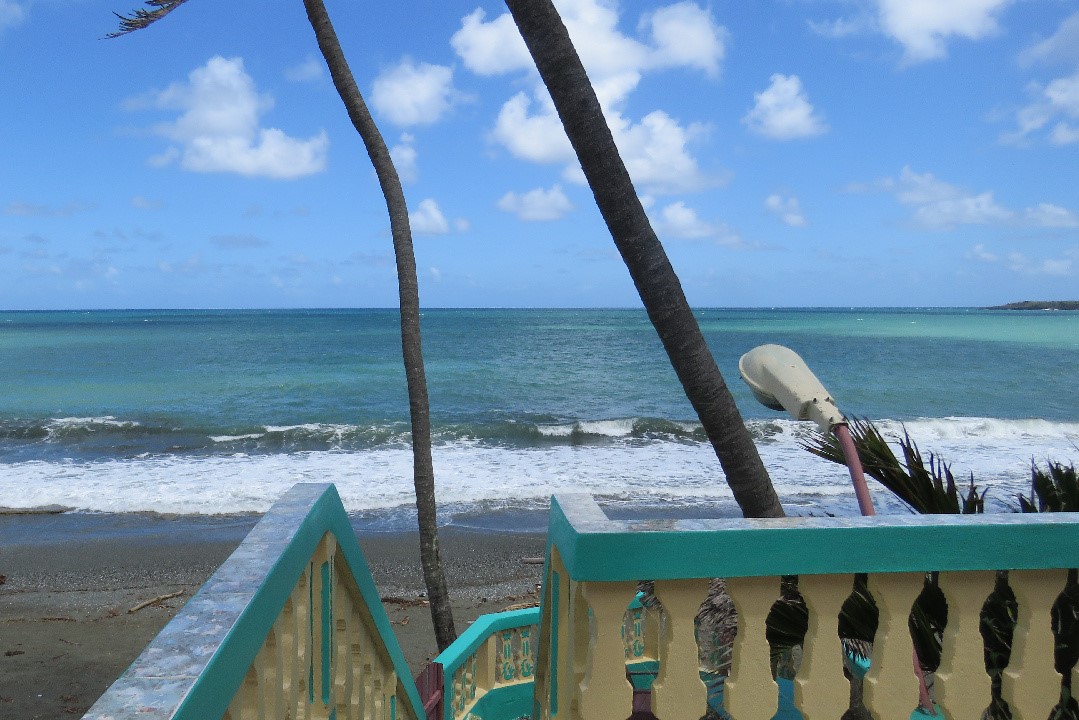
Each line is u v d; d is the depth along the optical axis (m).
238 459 20.86
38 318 166.50
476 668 5.33
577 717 1.84
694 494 16.62
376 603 2.75
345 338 76.12
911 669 1.83
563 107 3.23
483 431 24.66
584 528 1.71
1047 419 28.42
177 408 31.12
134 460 20.77
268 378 41.09
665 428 25.34
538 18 3.20
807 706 1.82
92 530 14.10
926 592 2.38
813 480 17.36
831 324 116.25
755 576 1.75
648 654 4.44
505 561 12.51
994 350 60.09
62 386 37.69
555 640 2.06
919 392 36.16
